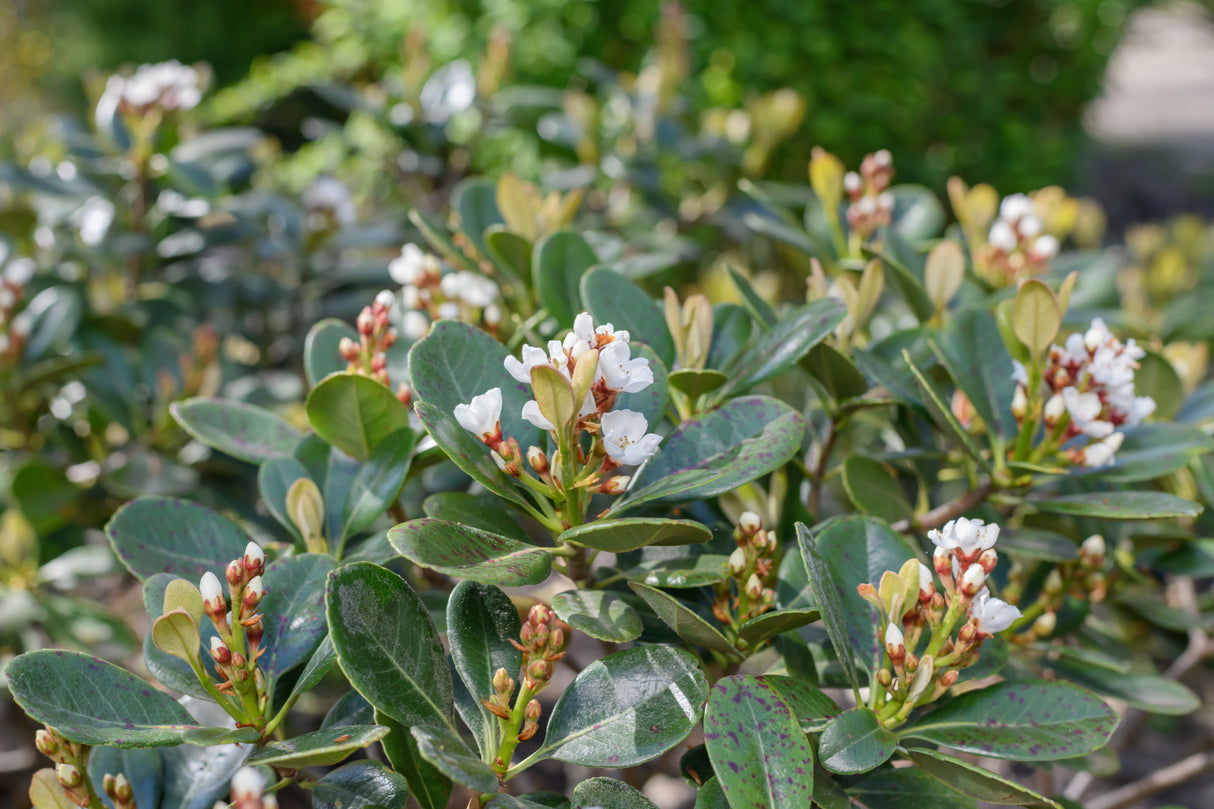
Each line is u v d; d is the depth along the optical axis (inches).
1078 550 23.5
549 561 18.9
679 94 53.2
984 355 24.3
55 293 33.5
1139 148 160.2
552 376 18.1
